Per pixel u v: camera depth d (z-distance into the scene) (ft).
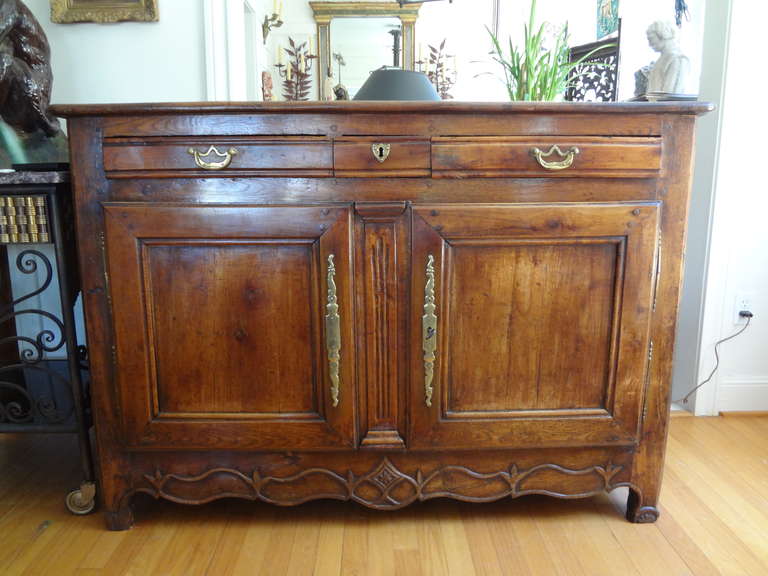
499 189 3.50
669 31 4.75
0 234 3.63
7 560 3.63
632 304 3.63
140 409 3.67
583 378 3.76
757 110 5.31
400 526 4.02
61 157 5.19
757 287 5.68
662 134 3.49
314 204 3.45
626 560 3.63
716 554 3.69
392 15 10.65
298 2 10.66
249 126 3.39
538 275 3.61
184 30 5.61
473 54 10.72
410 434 3.76
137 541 3.84
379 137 3.42
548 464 3.90
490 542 3.83
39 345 3.90
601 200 3.54
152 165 3.39
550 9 9.84
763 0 5.10
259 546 3.79
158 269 3.54
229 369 3.68
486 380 3.74
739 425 5.64
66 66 5.62
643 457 3.92
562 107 3.34
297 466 3.86
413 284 3.56
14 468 4.89
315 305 3.59
